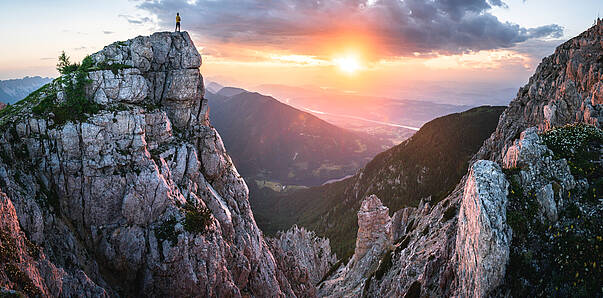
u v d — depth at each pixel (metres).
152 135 52.50
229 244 56.03
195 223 48.62
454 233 52.47
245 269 55.72
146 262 45.75
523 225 35.25
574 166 38.59
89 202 44.66
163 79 57.72
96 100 47.81
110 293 41.81
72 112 45.38
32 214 36.47
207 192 57.38
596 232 32.53
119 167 46.44
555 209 35.22
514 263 33.53
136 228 46.22
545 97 86.62
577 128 44.91
